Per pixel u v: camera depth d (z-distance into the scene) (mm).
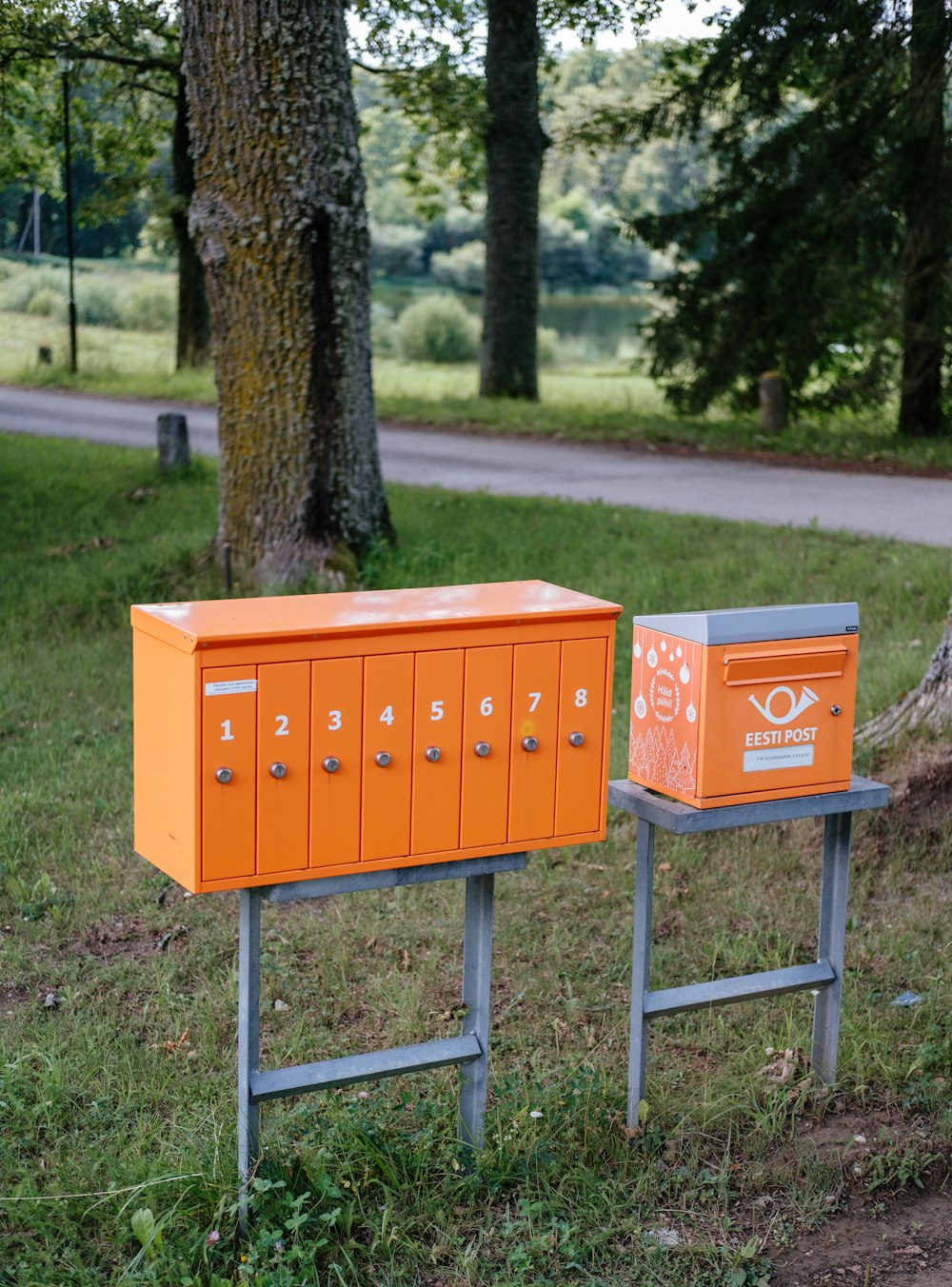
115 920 5734
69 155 27922
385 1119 4090
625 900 5953
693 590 10875
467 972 4012
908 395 20703
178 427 16703
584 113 27312
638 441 21641
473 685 3822
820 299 20594
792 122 20344
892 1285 3570
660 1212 3834
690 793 4117
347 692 3639
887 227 19562
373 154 47625
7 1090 4230
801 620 4168
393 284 87250
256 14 10195
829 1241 3756
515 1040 4746
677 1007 4215
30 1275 3418
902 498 15492
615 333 63312
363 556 11398
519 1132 4086
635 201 61375
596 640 3992
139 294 50781
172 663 3580
